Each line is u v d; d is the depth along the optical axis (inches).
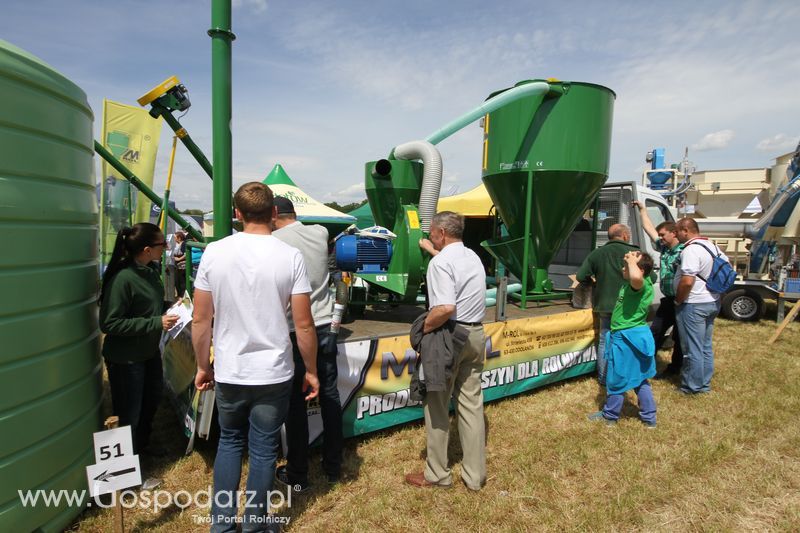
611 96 194.7
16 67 77.4
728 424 153.9
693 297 178.1
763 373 208.2
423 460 129.3
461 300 108.2
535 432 148.5
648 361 150.4
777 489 117.0
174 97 150.9
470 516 105.2
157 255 112.1
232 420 86.2
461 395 115.3
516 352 169.6
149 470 121.6
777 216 363.3
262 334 82.2
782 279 330.0
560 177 185.8
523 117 188.5
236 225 163.5
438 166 171.0
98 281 107.0
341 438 116.1
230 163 116.7
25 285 81.4
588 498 113.2
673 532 101.6
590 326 197.0
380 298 186.5
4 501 80.9
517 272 209.0
